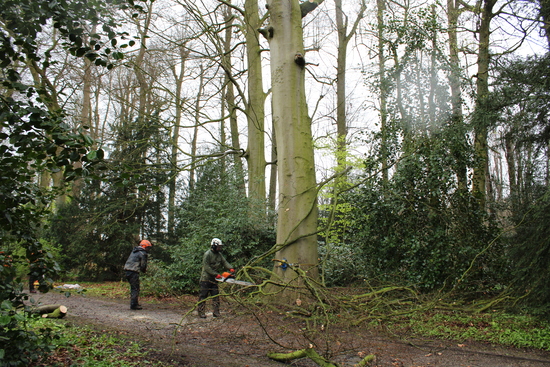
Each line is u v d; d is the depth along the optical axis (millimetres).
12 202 3613
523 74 9422
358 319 6289
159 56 13930
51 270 3902
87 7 3609
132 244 16594
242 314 5742
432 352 5461
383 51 11523
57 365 3936
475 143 10930
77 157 3303
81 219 15867
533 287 6828
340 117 19125
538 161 9438
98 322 6992
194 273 11758
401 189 10055
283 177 9836
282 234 9555
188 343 5711
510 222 9586
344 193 11188
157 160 16953
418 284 9102
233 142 18812
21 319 3232
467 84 10375
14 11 3506
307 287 6402
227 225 11781
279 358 4957
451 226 9422
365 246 10352
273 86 10273
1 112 3326
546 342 5664
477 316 7301
